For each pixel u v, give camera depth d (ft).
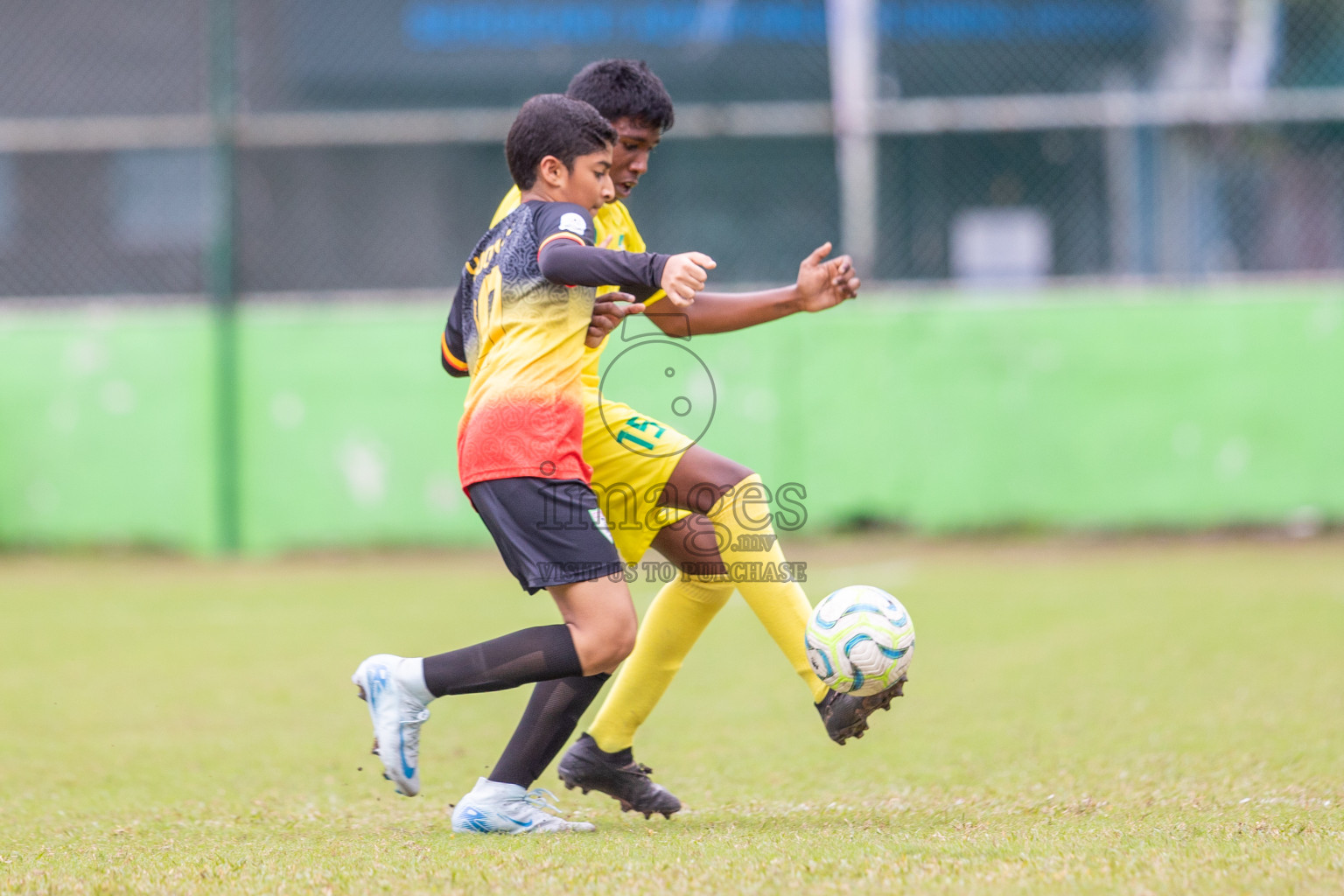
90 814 36.70
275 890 25.44
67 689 59.36
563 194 32.99
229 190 112.06
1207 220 118.52
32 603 86.94
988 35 131.34
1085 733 45.80
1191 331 109.40
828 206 125.70
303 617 79.87
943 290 120.06
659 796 35.37
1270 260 118.11
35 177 129.90
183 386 111.34
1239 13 127.65
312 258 130.41
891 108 111.75
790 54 133.28
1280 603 76.18
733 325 38.50
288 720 52.26
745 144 126.11
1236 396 109.40
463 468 32.40
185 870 27.30
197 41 135.95
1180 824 31.09
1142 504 109.91
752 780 40.73
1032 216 121.49
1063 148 120.88
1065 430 110.32
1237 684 54.03
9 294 130.21
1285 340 108.88
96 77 135.85
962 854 27.48
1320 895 23.45
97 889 25.70
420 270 131.54
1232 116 112.27
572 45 134.92
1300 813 32.60
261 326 111.34
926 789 38.09
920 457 110.42
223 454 111.14
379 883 25.81
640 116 36.50
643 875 25.99
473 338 33.68
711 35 133.08
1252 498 109.50
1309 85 127.13
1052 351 110.22
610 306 34.27
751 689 57.36
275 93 134.41
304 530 111.34
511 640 31.58
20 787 40.86
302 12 134.82
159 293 130.82
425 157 131.44
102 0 135.54
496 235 33.24
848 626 32.96
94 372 111.14
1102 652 63.16
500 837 31.73
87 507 111.45
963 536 110.01
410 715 31.45
